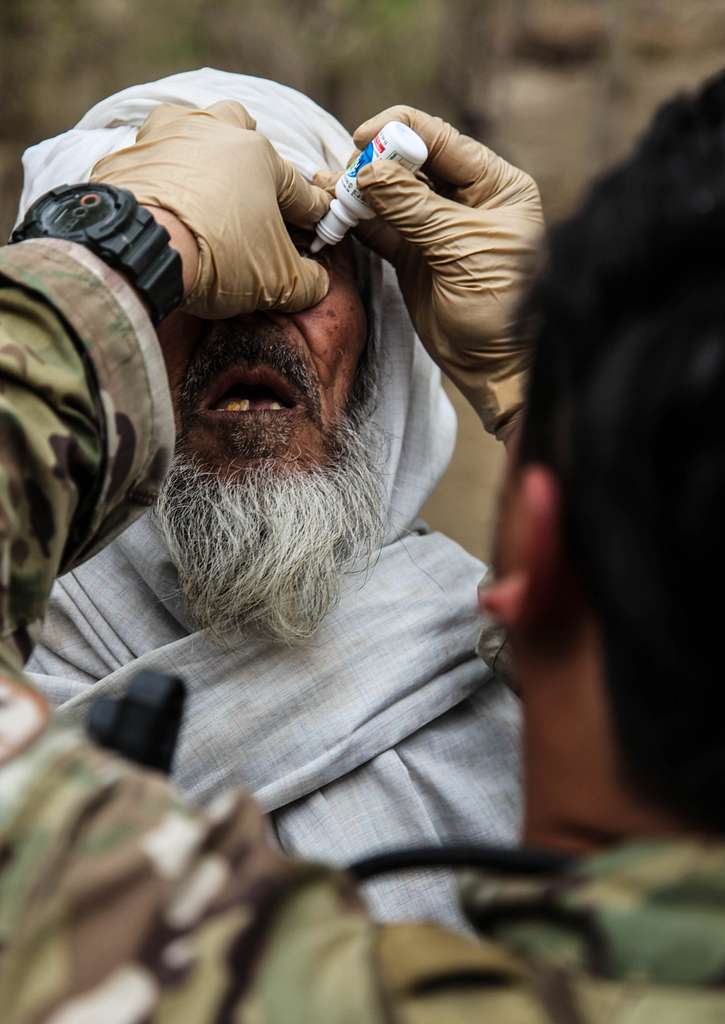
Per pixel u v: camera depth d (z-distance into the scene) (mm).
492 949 557
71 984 515
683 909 530
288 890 554
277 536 1225
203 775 1220
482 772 1283
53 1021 504
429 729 1285
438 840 1239
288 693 1235
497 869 598
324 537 1233
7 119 4180
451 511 3818
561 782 600
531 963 542
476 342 1241
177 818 572
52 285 845
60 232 900
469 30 5090
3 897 546
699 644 526
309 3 4641
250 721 1227
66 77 4258
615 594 535
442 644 1289
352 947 542
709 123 610
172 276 917
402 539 1375
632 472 532
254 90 1396
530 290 625
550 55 5352
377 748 1234
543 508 578
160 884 542
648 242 562
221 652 1250
